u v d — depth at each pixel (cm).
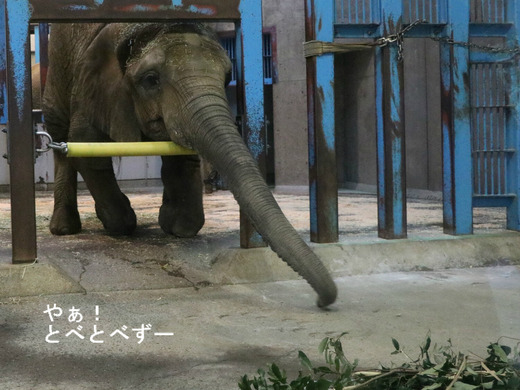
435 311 494
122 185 1750
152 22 634
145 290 585
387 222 684
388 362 389
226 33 1580
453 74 695
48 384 372
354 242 662
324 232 661
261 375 338
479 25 706
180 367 396
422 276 615
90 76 730
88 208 1164
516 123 719
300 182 1511
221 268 620
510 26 706
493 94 717
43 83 1055
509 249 676
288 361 402
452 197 704
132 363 404
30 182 589
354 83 1535
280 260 623
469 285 575
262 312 510
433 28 702
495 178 744
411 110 1254
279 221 498
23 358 416
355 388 325
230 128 570
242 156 546
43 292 568
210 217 1000
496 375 308
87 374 387
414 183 1280
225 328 471
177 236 777
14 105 583
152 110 638
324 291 478
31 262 591
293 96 1504
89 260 662
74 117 768
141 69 627
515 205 729
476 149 722
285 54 1505
